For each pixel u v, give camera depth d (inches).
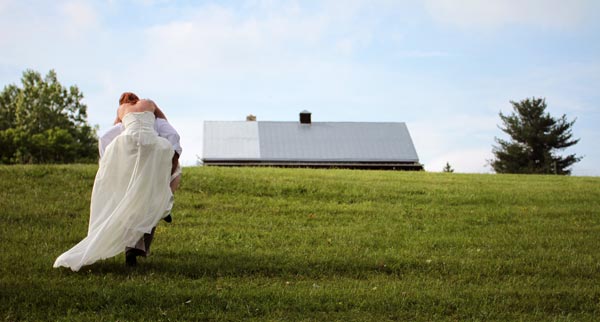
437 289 280.1
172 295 248.1
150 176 279.4
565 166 2869.1
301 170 872.3
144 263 306.3
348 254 354.6
